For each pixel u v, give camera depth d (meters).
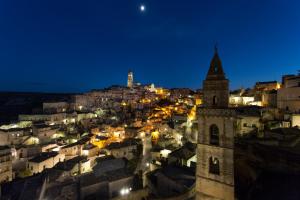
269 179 31.09
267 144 42.50
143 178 55.78
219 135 32.12
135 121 132.88
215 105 33.94
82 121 143.12
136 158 74.94
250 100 103.19
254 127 59.41
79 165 67.75
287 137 46.91
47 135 105.56
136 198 47.34
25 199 42.38
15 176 71.69
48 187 50.12
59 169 62.94
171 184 45.34
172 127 108.62
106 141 103.50
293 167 31.73
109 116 161.50
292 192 26.44
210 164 33.78
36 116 139.12
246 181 33.69
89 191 47.66
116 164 63.78
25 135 100.62
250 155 36.81
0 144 93.75
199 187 34.47
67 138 104.44
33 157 78.69
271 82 112.19
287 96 74.94
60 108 180.50
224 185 31.47
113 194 49.81
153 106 192.75
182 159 57.69
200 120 34.44
